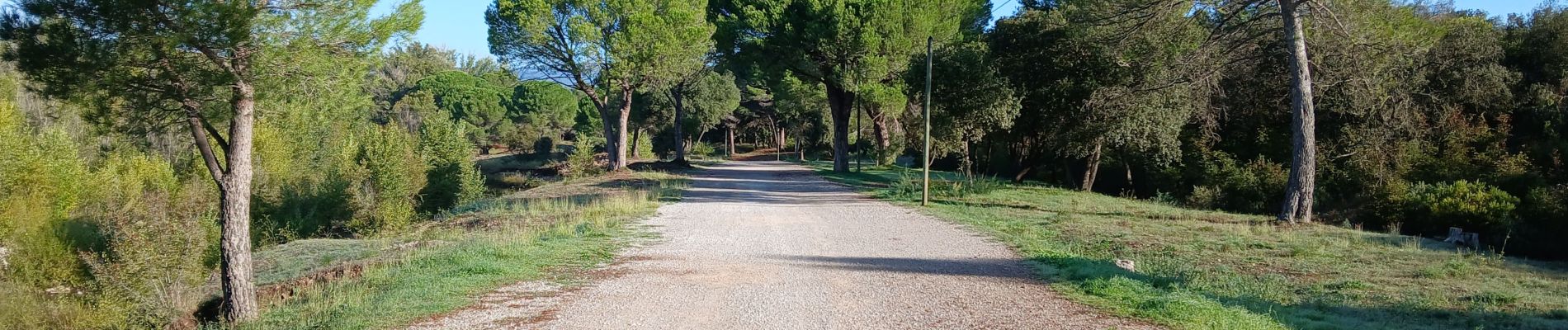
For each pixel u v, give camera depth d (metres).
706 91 66.31
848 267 10.22
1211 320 6.98
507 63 34.12
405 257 10.67
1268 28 19.95
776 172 41.59
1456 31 26.34
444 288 8.38
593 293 8.38
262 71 7.70
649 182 29.80
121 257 10.10
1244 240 14.20
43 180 17.88
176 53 7.34
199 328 8.30
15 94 18.84
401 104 61.34
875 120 41.56
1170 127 26.56
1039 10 30.64
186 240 10.48
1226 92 27.73
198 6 6.95
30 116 20.59
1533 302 9.45
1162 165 30.58
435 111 62.16
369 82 14.47
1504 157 24.08
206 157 7.97
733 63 35.47
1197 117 27.91
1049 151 33.88
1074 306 7.69
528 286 8.73
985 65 27.91
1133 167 35.91
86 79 7.29
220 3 7.07
